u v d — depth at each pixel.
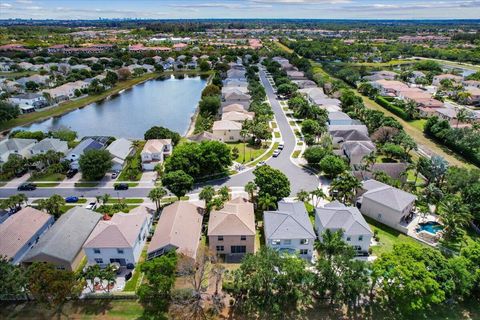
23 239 54.03
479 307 44.84
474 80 168.38
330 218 56.25
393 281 43.12
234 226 53.62
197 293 43.28
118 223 53.56
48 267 43.94
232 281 47.69
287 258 44.44
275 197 61.94
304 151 93.25
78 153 84.06
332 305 45.06
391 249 55.88
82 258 53.69
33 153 87.94
